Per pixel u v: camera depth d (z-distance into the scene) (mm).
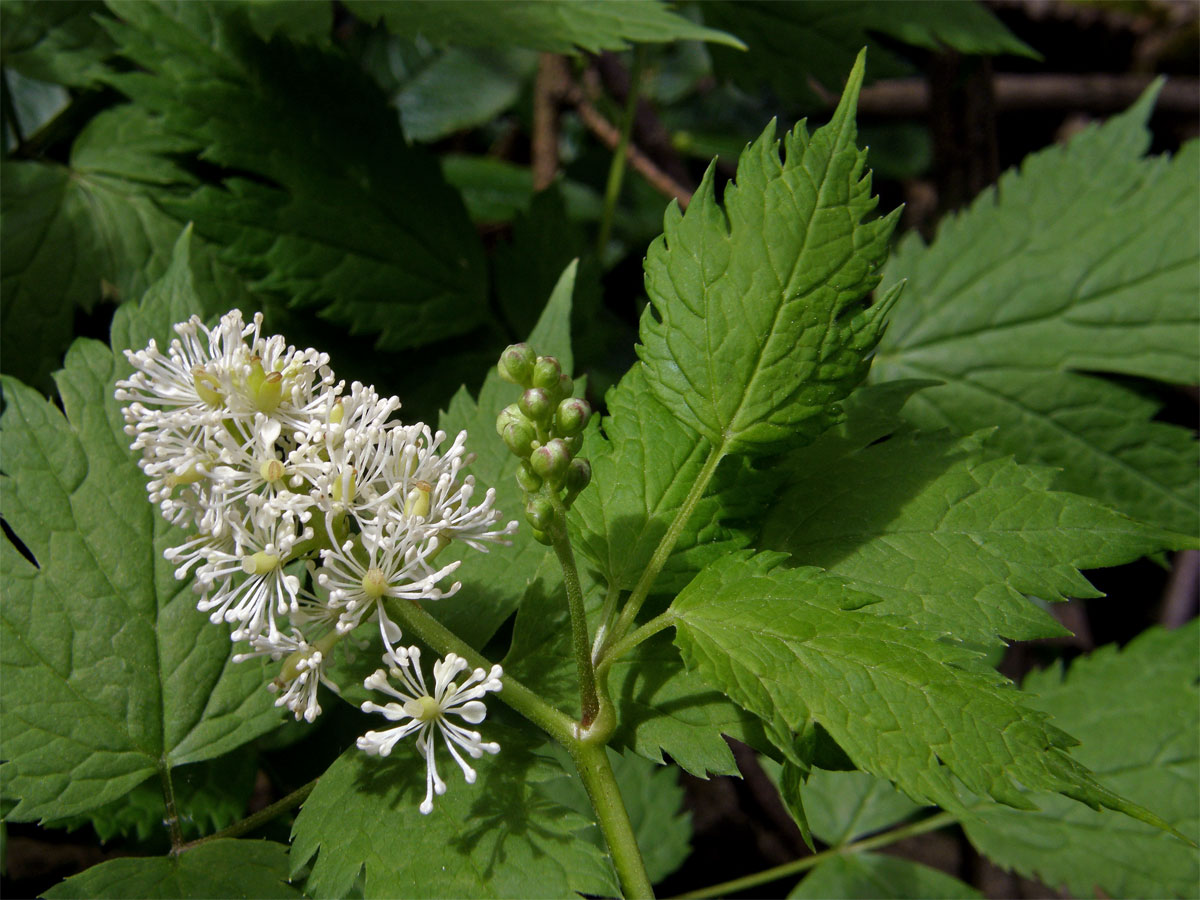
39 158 192
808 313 117
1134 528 123
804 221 117
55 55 194
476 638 129
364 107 198
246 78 188
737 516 126
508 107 334
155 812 158
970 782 99
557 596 130
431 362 203
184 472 113
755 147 119
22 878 202
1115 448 191
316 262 188
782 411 119
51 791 122
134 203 188
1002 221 202
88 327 188
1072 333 194
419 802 116
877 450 134
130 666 129
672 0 224
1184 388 290
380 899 109
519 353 107
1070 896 226
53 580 128
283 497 110
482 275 208
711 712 119
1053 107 343
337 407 115
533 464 106
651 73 351
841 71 217
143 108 195
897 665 105
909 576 122
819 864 188
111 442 134
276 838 165
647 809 197
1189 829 172
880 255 118
